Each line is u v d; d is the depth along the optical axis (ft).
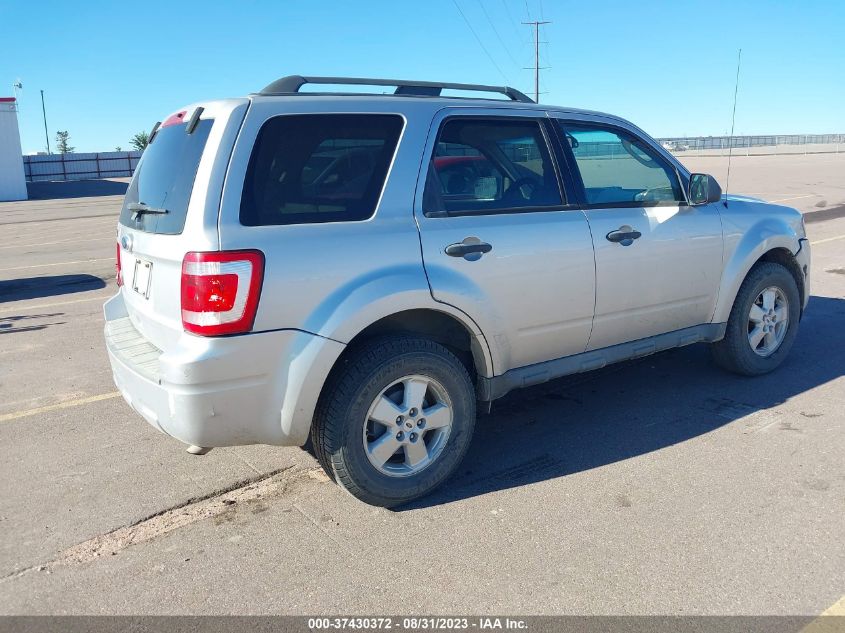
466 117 12.59
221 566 10.37
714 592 9.32
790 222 17.37
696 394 16.58
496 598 9.39
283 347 10.36
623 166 14.64
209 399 10.00
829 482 12.12
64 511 12.07
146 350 11.50
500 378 12.85
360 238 11.00
